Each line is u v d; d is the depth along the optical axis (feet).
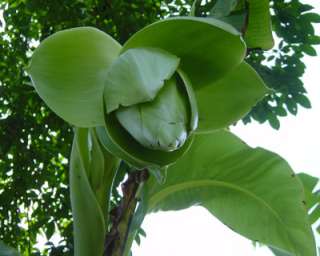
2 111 10.85
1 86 10.46
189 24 2.34
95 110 2.40
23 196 10.56
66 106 2.42
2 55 11.00
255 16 3.23
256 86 2.60
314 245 3.17
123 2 10.28
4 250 2.87
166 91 2.31
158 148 2.23
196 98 2.62
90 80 2.43
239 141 3.09
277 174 3.18
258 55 7.93
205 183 3.17
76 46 2.45
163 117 2.24
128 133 2.34
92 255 2.55
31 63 2.43
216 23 2.31
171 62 2.33
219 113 2.65
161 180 2.37
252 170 3.15
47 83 2.43
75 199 2.61
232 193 3.23
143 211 2.77
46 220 10.36
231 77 2.59
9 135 10.34
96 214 2.56
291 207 3.18
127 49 2.43
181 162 3.10
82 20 10.25
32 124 10.49
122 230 2.62
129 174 2.76
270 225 3.26
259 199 3.23
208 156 3.11
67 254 9.38
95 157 2.65
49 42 2.44
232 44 2.40
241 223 3.30
